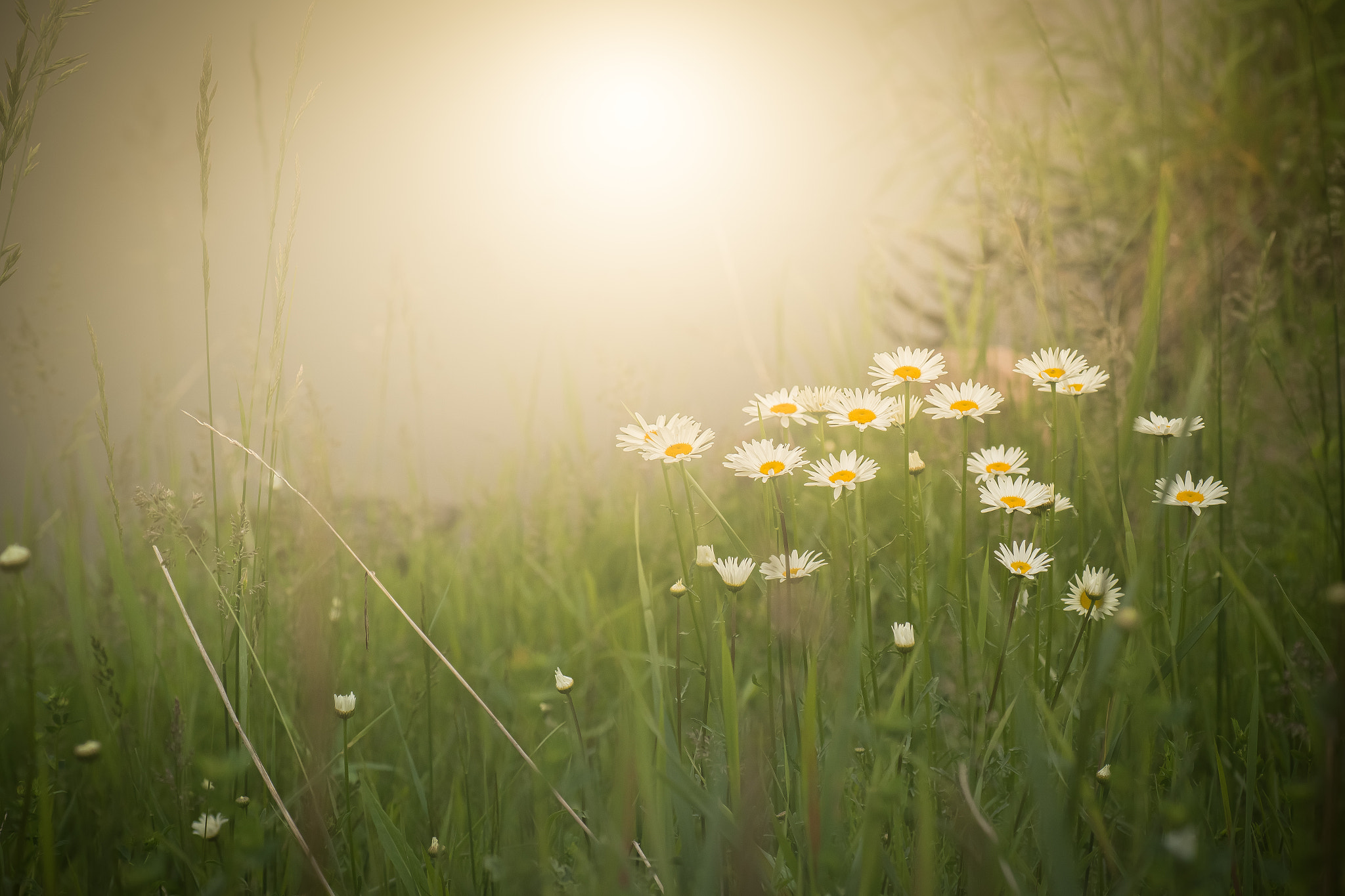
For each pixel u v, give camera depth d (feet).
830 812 3.13
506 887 3.22
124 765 3.80
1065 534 4.00
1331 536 4.35
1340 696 2.74
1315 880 2.89
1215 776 3.55
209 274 3.71
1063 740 3.24
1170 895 3.17
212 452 3.72
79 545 4.89
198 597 4.82
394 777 4.12
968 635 3.82
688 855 3.25
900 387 4.38
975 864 3.06
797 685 3.53
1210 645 4.15
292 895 3.43
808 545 3.98
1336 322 3.91
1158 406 4.80
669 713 3.55
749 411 3.55
